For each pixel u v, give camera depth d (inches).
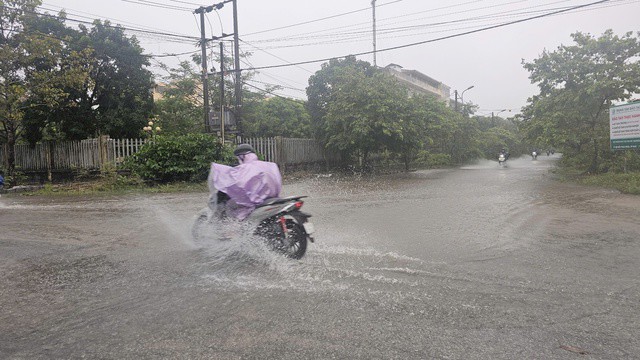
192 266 172.1
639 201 366.6
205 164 584.7
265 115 960.9
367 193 466.3
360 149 938.7
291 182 654.5
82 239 226.7
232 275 159.6
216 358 97.0
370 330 110.9
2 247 208.4
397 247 204.8
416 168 1123.3
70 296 138.1
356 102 862.5
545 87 683.4
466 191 476.4
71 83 640.4
